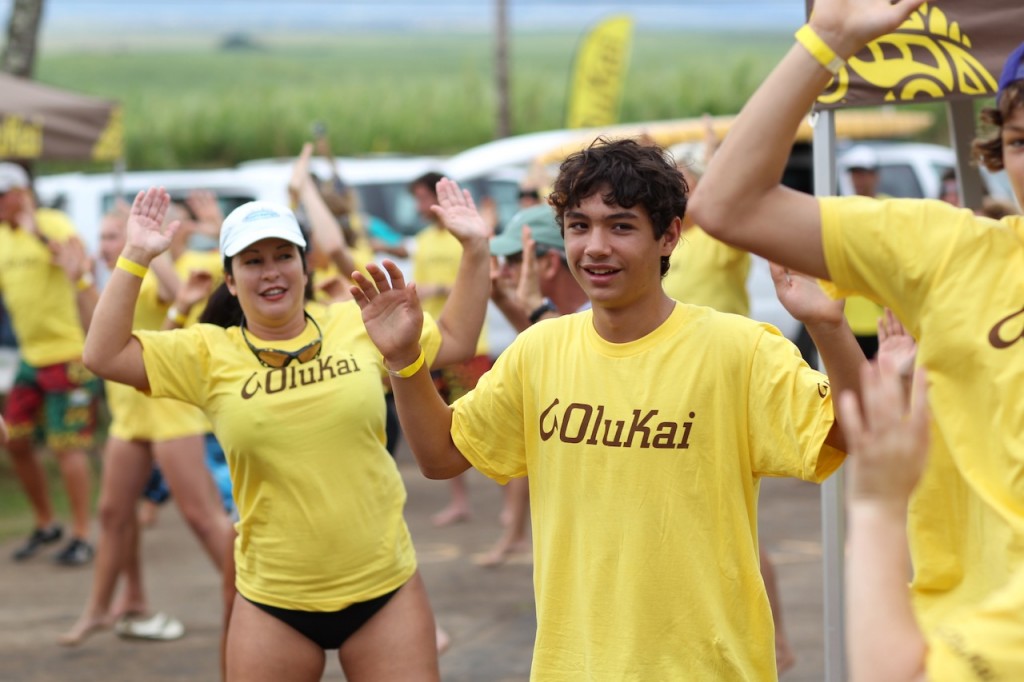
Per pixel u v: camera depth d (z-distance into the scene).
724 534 2.95
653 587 2.94
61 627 7.24
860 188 10.18
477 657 6.43
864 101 3.79
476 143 35.41
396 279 3.11
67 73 57.94
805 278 2.76
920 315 2.14
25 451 8.82
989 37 3.71
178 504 6.43
